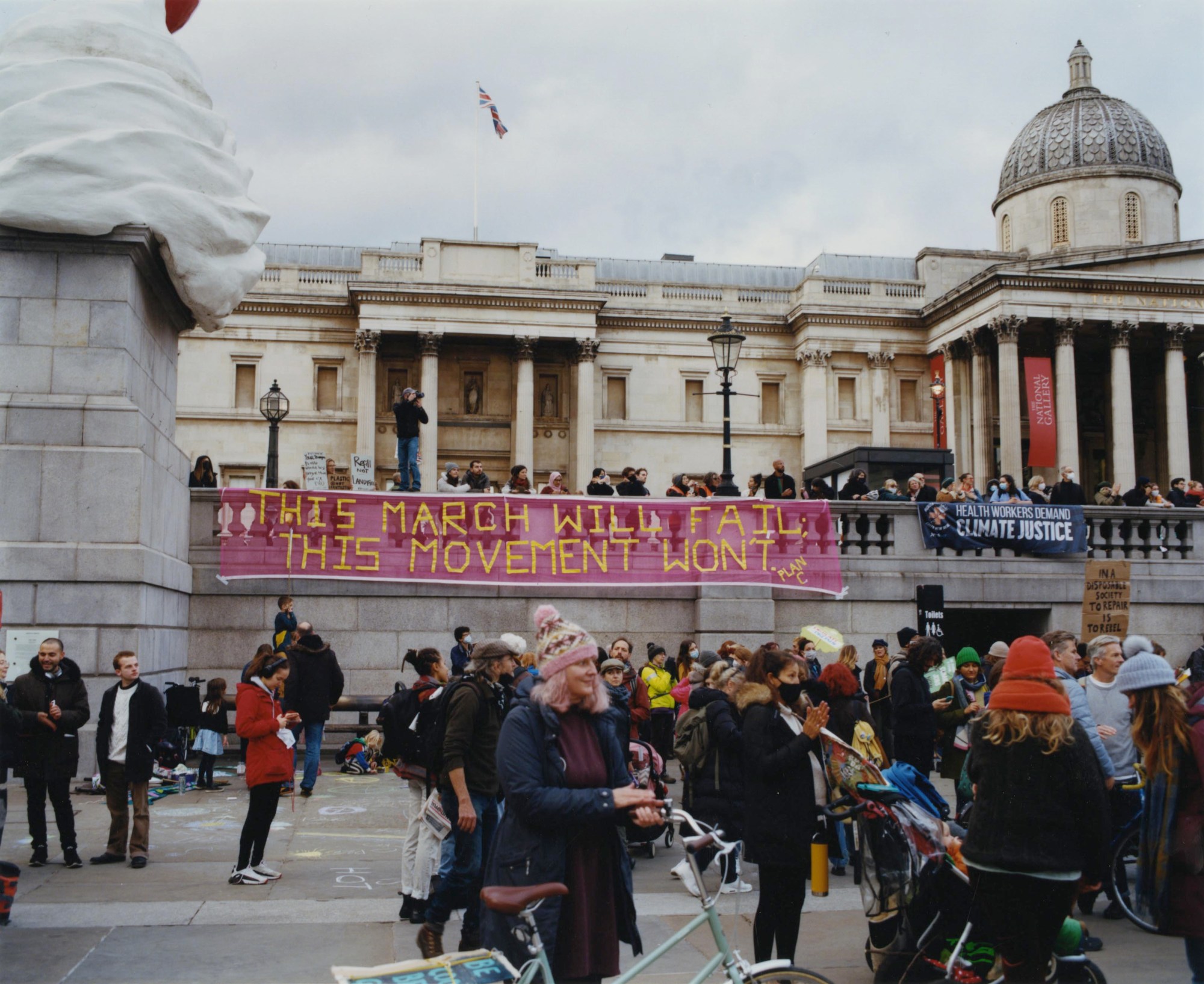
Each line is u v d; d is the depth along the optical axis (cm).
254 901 993
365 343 6053
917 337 6538
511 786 573
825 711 724
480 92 6575
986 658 1406
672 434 6475
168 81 1778
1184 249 5919
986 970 721
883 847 764
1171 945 913
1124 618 2122
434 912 820
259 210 1902
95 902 985
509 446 6341
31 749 1128
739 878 750
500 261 6228
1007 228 7306
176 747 1552
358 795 1616
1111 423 6244
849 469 3225
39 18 1736
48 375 1648
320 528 2044
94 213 1639
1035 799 632
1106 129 7031
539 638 612
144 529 1661
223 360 6153
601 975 578
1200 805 684
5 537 1598
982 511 2273
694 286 6612
